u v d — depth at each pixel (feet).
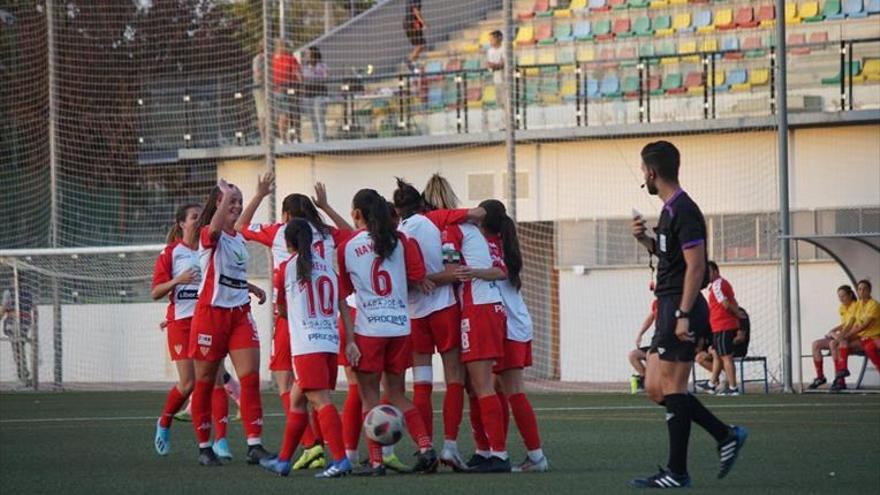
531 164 299.79
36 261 305.73
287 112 317.83
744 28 316.81
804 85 284.82
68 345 310.45
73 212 329.93
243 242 134.41
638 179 290.56
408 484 114.21
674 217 104.99
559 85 303.27
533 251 303.68
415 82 314.35
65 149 334.44
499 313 123.24
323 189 132.57
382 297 122.93
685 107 293.43
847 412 194.80
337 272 123.95
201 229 133.80
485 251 123.65
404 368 124.47
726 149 284.61
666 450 144.87
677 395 107.34
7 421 203.72
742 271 283.18
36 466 137.08
